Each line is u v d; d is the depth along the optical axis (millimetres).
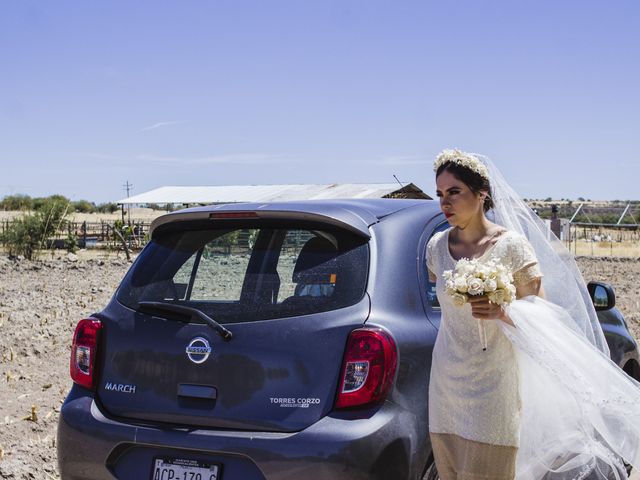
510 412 3414
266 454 3521
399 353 3645
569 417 3617
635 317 12055
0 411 6684
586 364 3348
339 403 3541
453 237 3566
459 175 3404
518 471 3580
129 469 3832
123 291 4211
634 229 59375
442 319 3523
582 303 3980
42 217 25438
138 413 3898
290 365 3631
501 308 3234
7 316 10883
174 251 4238
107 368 4039
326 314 3686
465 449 3434
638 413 3477
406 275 3977
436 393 3533
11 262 20016
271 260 3947
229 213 4094
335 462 3426
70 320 10820
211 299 3930
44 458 5672
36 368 8266
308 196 33625
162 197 43469
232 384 3713
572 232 48656
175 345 3863
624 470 4055
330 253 3885
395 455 3545
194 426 3756
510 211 3732
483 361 3379
